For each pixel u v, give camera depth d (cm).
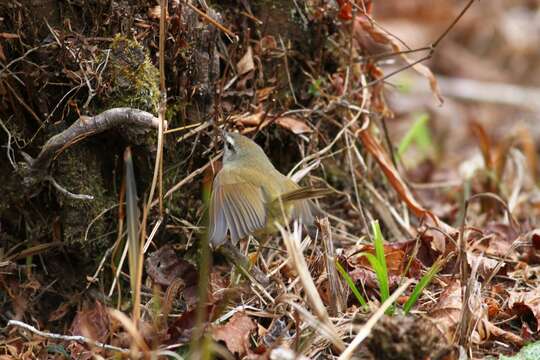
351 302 918
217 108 973
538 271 988
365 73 1155
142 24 936
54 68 910
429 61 2223
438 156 1630
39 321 964
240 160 907
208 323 818
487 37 2305
